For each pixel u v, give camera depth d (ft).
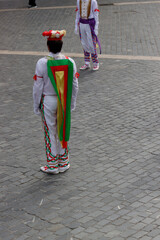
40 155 25.82
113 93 35.68
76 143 27.09
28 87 38.14
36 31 58.13
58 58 21.43
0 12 70.90
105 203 20.48
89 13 39.93
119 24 59.16
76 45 51.01
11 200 21.24
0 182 22.97
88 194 21.43
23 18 65.72
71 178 23.12
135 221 18.84
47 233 18.42
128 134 28.07
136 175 22.97
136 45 49.90
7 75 41.57
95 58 41.75
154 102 33.30
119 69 42.14
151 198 20.65
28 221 19.39
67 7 71.72
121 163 24.38
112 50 48.60
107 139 27.48
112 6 70.13
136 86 37.09
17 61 46.03
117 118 30.68
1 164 24.88
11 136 28.60
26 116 31.94
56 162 23.41
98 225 18.72
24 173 23.82
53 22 62.28
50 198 21.27
